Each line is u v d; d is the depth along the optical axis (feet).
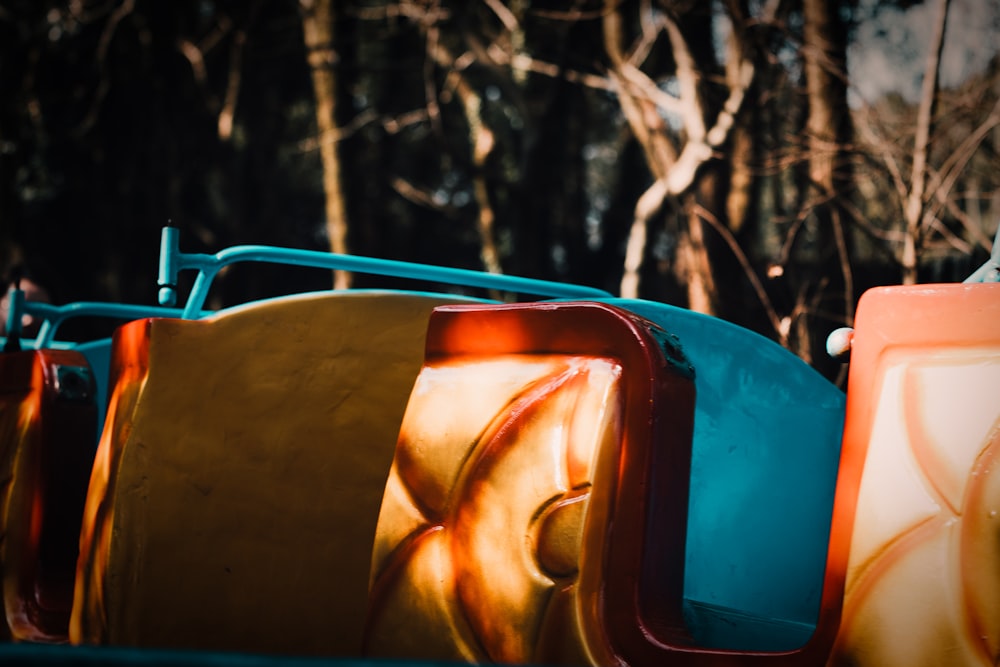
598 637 5.72
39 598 11.28
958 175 24.94
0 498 11.72
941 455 5.02
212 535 9.36
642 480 5.79
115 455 9.49
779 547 8.93
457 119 56.44
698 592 8.55
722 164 31.45
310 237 62.59
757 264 31.40
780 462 8.98
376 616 6.74
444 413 6.76
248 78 55.26
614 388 6.00
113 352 10.17
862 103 26.99
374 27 54.80
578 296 11.30
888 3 29.17
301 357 9.62
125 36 53.52
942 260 25.77
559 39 44.09
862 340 5.42
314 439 9.53
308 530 9.42
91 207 54.29
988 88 27.84
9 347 13.64
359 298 9.69
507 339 6.63
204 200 57.52
